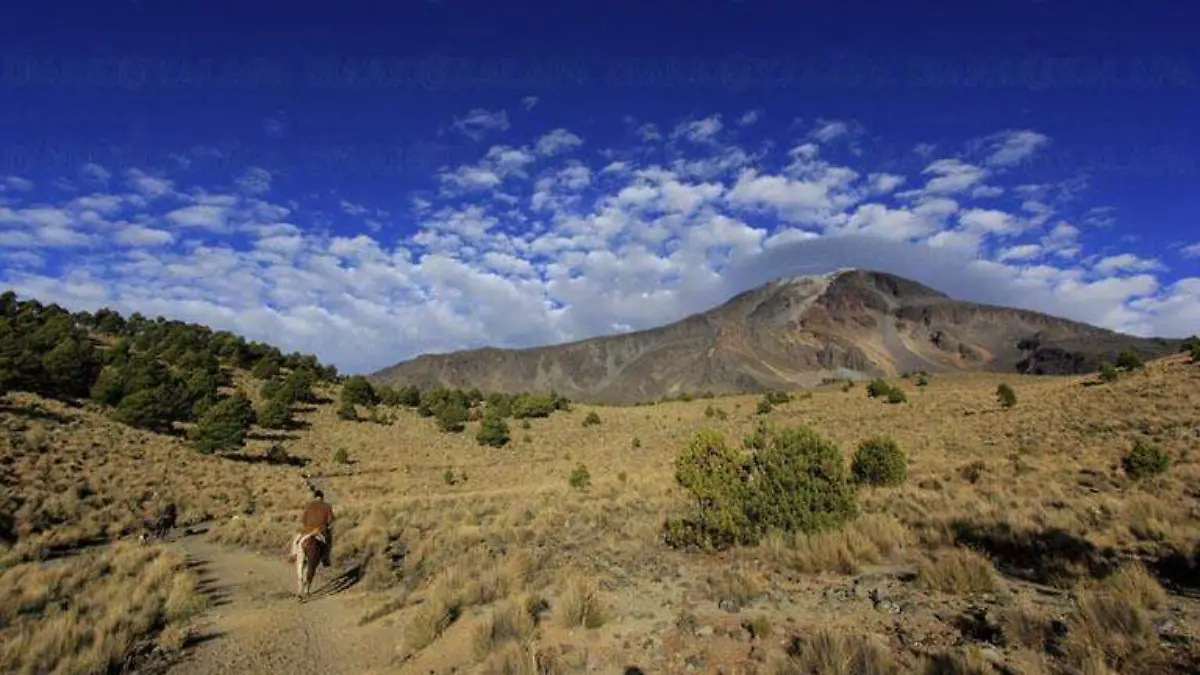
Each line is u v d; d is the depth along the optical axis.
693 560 14.03
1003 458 32.81
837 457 15.05
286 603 13.58
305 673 8.87
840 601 9.30
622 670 7.31
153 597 12.91
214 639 10.62
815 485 14.71
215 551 21.77
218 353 105.00
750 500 14.89
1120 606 7.00
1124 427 38.22
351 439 71.19
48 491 27.08
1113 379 61.69
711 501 15.99
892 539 13.00
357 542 20.42
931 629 7.60
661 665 7.34
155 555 18.58
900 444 47.56
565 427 89.88
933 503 18.75
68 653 9.09
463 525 23.61
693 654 7.55
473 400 114.19
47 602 12.43
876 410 76.12
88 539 22.98
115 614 11.09
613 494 31.25
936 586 9.55
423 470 58.22
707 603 9.95
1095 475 23.69
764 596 10.01
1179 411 39.84
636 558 14.68
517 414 99.19
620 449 68.25
